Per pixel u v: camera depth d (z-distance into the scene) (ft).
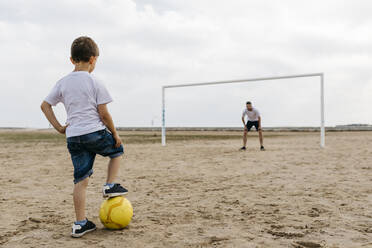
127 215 9.16
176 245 7.89
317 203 12.10
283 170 20.83
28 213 11.32
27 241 8.30
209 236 8.52
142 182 17.47
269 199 12.92
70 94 8.35
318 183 16.16
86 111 8.32
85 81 8.36
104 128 8.59
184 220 10.14
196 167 23.08
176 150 38.83
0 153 35.73
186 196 13.80
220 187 15.67
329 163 24.02
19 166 24.53
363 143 50.37
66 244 8.03
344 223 9.62
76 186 8.67
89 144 8.32
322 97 43.65
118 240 8.27
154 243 8.04
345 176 18.17
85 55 8.63
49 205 12.59
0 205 12.58
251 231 8.96
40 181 18.19
